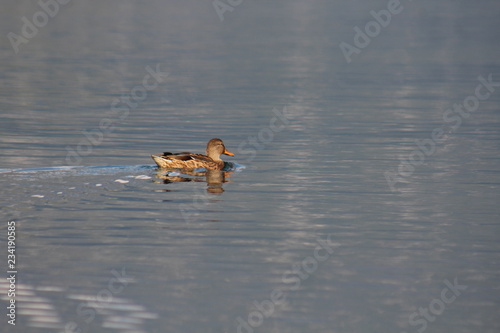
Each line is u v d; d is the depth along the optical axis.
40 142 27.89
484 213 18.73
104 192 19.84
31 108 36.09
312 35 75.19
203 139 29.20
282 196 20.20
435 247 16.22
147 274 14.49
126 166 22.62
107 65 53.09
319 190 20.95
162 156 22.23
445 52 62.84
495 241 16.58
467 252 15.91
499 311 13.16
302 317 12.84
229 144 28.14
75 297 13.43
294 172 23.22
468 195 20.52
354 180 22.23
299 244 16.33
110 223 17.38
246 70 51.44
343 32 78.44
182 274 14.54
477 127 31.75
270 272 14.70
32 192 19.64
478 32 79.50
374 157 25.67
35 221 17.34
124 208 18.53
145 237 16.53
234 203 19.34
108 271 14.61
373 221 18.05
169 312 12.92
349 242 16.50
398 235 17.02
